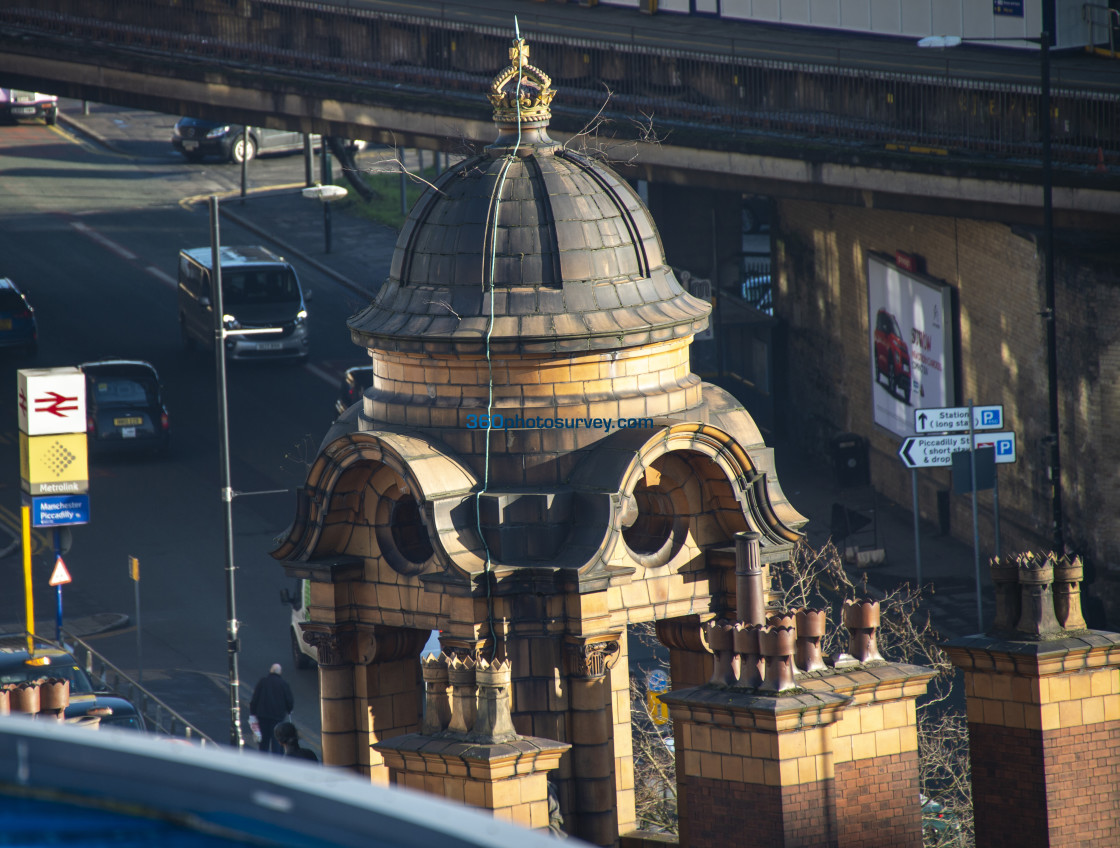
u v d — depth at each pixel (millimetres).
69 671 118562
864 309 191250
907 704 48156
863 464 192875
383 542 58469
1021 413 162375
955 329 172875
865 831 47562
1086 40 179875
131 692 129125
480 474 56500
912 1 191750
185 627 156625
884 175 159250
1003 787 46906
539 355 55719
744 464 58156
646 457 55812
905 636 124875
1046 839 46062
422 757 46031
